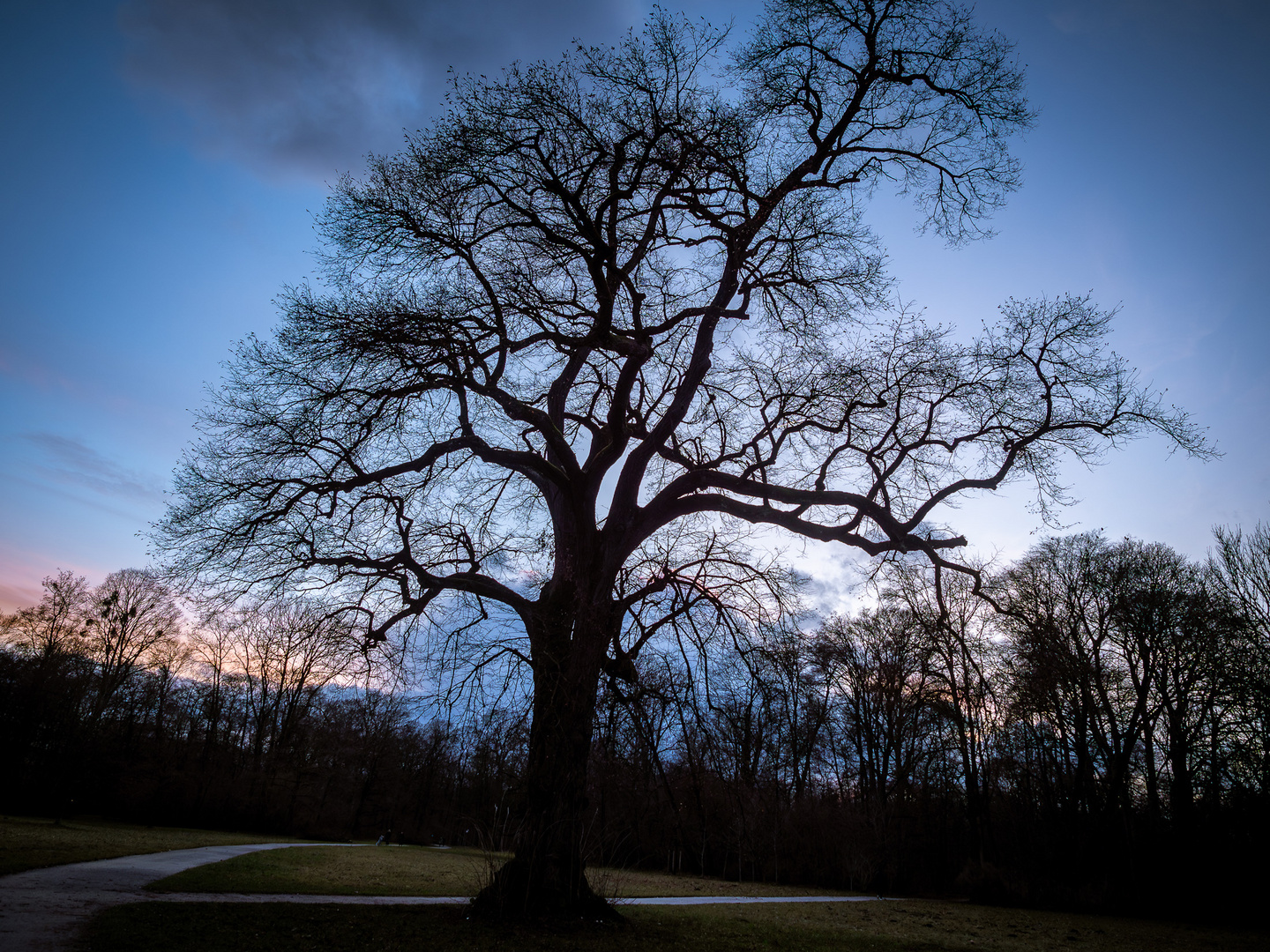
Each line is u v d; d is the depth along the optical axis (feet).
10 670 134.51
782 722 44.55
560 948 36.01
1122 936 72.64
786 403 50.19
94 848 76.28
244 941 34.04
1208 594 102.78
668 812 45.52
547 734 42.06
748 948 44.24
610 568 47.16
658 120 41.75
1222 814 101.19
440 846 162.50
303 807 162.91
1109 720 106.11
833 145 50.72
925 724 127.54
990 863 113.29
